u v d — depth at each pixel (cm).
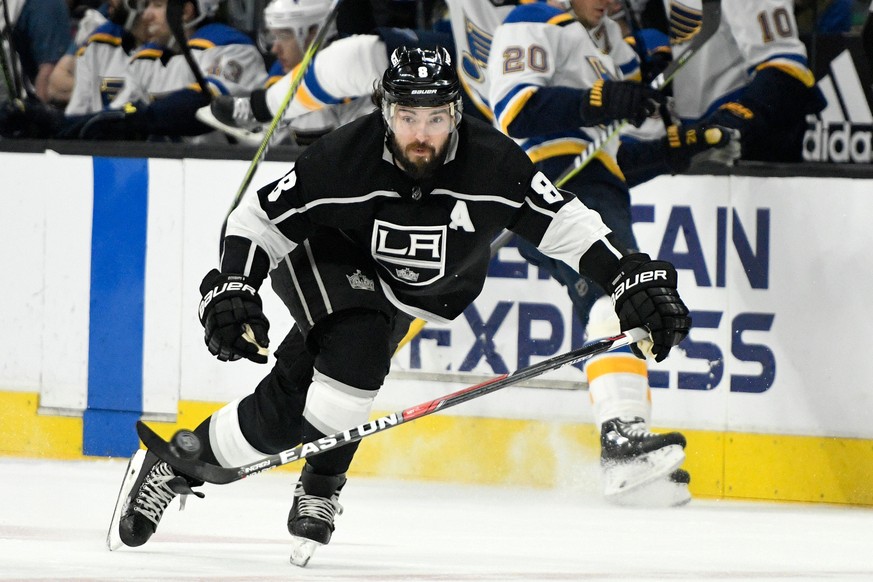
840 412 1468
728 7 1631
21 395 1762
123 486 940
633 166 1534
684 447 1421
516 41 1519
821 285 1473
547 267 1511
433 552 973
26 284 1756
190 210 1689
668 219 1530
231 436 946
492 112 1616
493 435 1598
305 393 938
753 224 1497
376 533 1138
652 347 862
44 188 1750
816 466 1477
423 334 1614
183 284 1694
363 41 1683
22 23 1848
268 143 1545
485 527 1203
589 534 1155
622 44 1614
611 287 874
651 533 1175
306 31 1780
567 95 1480
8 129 1855
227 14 1841
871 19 1584
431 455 1619
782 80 1598
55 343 1747
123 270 1717
